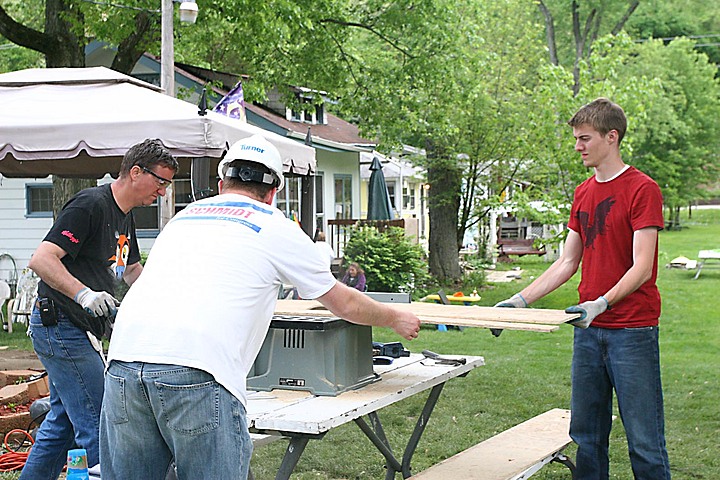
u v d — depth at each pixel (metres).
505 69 19.14
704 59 44.28
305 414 3.33
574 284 19.67
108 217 4.28
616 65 16.75
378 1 16.03
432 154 19.41
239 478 2.82
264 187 3.12
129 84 7.55
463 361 4.55
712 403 7.46
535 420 5.16
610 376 4.15
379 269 15.77
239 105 9.14
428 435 6.37
